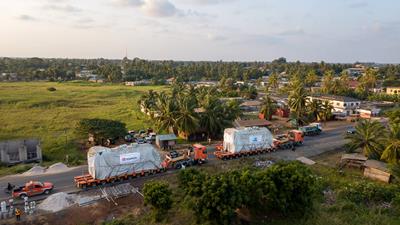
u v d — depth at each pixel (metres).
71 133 70.94
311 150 59.25
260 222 31.84
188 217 32.06
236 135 53.97
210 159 53.03
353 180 43.38
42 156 55.88
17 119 86.31
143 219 31.97
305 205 32.62
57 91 147.00
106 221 31.55
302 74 189.12
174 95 94.62
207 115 68.25
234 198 29.34
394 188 38.47
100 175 41.00
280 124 83.94
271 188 31.33
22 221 31.06
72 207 34.25
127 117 92.50
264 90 166.62
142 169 44.38
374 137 49.88
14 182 42.28
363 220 32.41
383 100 120.12
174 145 62.09
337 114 91.38
